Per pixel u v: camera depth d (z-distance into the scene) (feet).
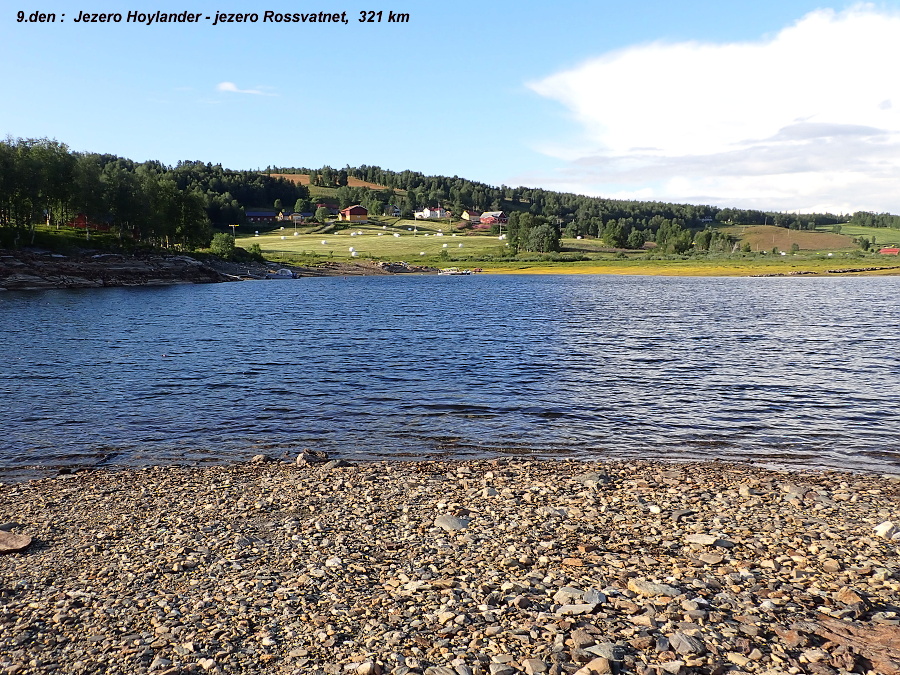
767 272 554.46
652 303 287.07
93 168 413.59
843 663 28.14
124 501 52.80
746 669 27.91
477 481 58.18
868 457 68.44
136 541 43.91
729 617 32.42
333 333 181.06
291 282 475.72
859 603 33.53
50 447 71.82
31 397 96.99
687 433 78.28
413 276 566.77
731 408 90.53
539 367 125.39
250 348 150.92
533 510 49.73
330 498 53.11
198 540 43.93
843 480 59.26
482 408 91.50
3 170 345.72
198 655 29.63
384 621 32.50
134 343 157.48
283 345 156.25
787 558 40.06
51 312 232.94
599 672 27.40
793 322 204.85
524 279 521.65
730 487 55.98
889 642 29.84
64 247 374.84
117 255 397.19
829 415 86.22
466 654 29.30
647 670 27.84
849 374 115.34
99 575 38.42
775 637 30.53
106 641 30.96
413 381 111.45
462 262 652.89
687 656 28.81
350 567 39.24
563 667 27.96
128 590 36.40
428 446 73.15
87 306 260.62
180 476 60.39
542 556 40.65
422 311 252.21
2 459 67.26
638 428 80.74
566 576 37.63
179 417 85.97
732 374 116.06
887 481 58.65
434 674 27.78
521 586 35.99
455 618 32.50
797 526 45.93
